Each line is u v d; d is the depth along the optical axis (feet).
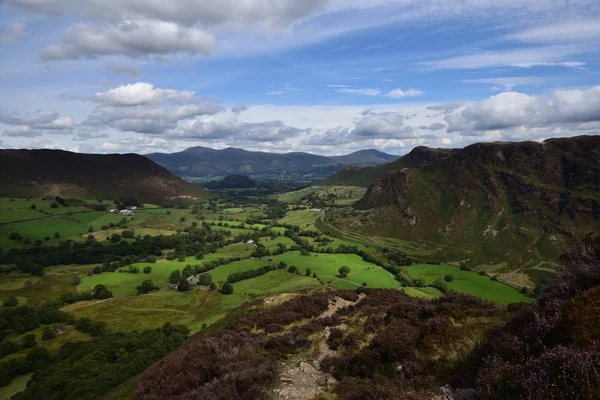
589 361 20.59
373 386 32.76
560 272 39.11
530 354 28.09
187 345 79.36
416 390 31.22
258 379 40.34
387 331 47.14
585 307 27.07
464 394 27.50
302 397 36.09
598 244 37.81
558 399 19.90
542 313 31.50
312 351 51.16
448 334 43.42
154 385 51.96
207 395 37.81
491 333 37.50
